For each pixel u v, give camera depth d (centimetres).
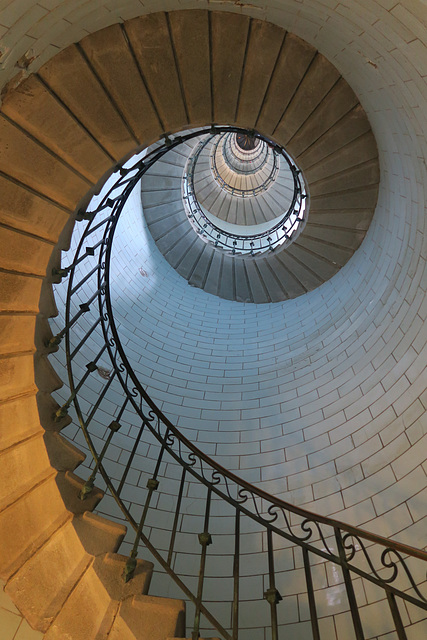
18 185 238
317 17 253
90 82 264
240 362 545
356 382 410
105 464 392
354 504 330
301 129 391
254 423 455
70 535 229
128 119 291
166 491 394
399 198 396
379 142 397
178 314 604
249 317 626
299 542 219
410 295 370
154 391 489
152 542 354
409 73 226
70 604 212
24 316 244
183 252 655
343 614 283
